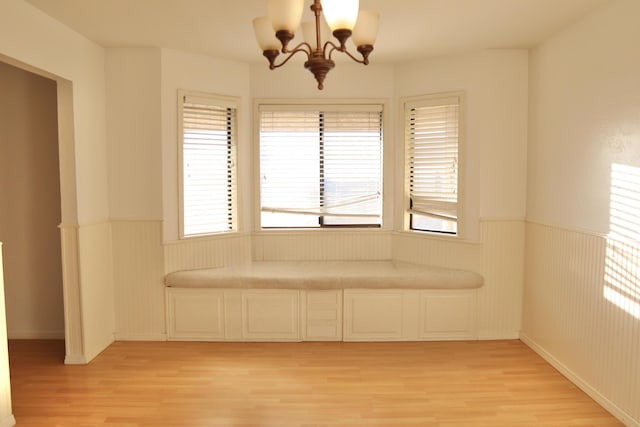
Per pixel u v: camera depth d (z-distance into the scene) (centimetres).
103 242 394
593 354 303
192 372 346
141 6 303
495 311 411
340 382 328
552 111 359
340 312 409
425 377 336
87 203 370
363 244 462
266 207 462
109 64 394
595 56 304
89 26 341
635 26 264
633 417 264
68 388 320
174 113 405
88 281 369
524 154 403
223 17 325
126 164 400
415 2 297
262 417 281
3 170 411
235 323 410
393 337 411
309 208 463
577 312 322
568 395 309
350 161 462
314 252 463
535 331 385
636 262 261
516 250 408
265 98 449
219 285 405
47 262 417
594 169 304
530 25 337
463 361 365
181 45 390
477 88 401
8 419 270
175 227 412
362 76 448
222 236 439
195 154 424
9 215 414
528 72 398
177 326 411
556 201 352
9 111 406
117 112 397
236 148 445
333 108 451
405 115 446
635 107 265
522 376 338
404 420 277
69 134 350
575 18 322
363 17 207
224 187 446
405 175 450
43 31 312
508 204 405
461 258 417
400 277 403
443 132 426
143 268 407
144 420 278
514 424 273
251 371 347
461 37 366
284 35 186
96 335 381
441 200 432
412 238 449
